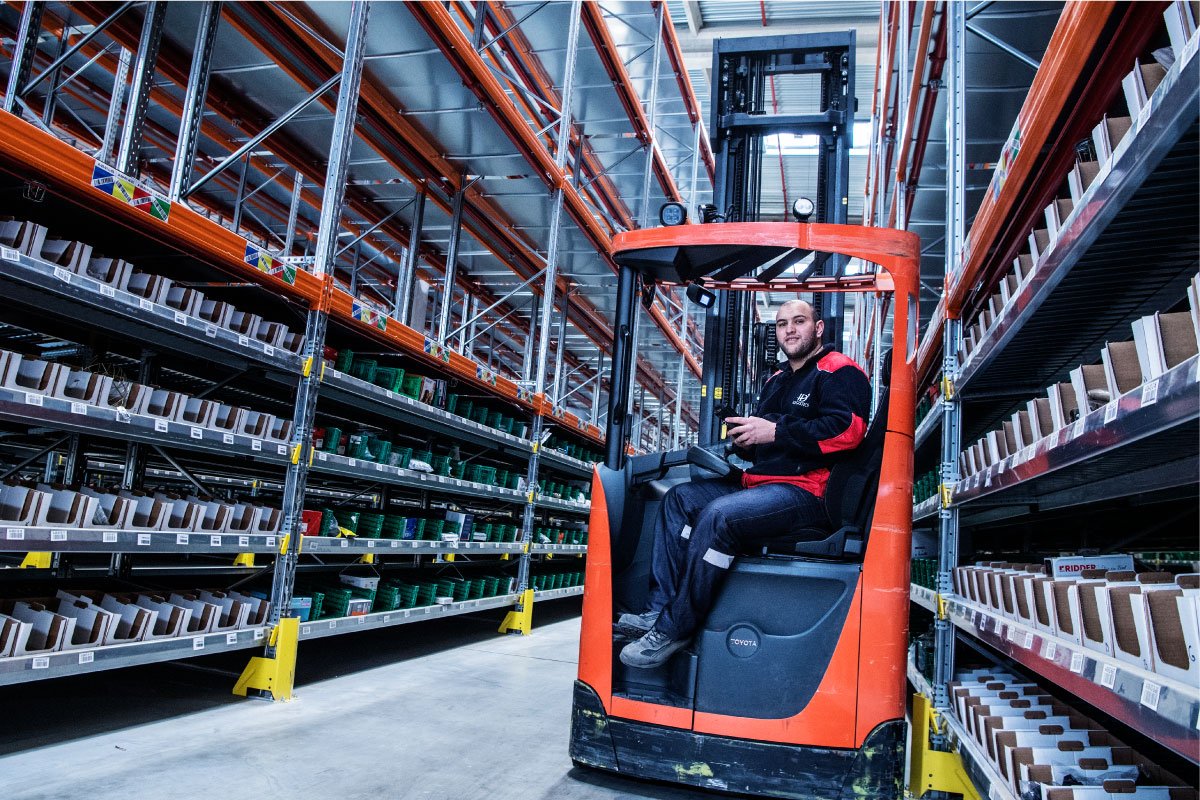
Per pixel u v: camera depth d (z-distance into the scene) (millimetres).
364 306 4723
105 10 5418
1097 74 2084
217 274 4125
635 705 3006
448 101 6438
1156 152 1468
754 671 2945
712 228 3268
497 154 7336
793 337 3391
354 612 4957
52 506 3057
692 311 14625
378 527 5223
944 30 5172
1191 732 1181
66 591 3408
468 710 4082
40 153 2807
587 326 12250
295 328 4922
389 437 6734
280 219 9438
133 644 3203
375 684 4578
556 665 5672
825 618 2938
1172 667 1382
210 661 4828
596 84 8758
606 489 3340
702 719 2908
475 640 6742
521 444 7371
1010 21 5004
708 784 2861
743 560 3074
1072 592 1932
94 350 4242
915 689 4250
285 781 2766
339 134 4480
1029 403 2611
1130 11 1819
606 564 3219
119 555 4602
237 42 5598
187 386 5219
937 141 6859
